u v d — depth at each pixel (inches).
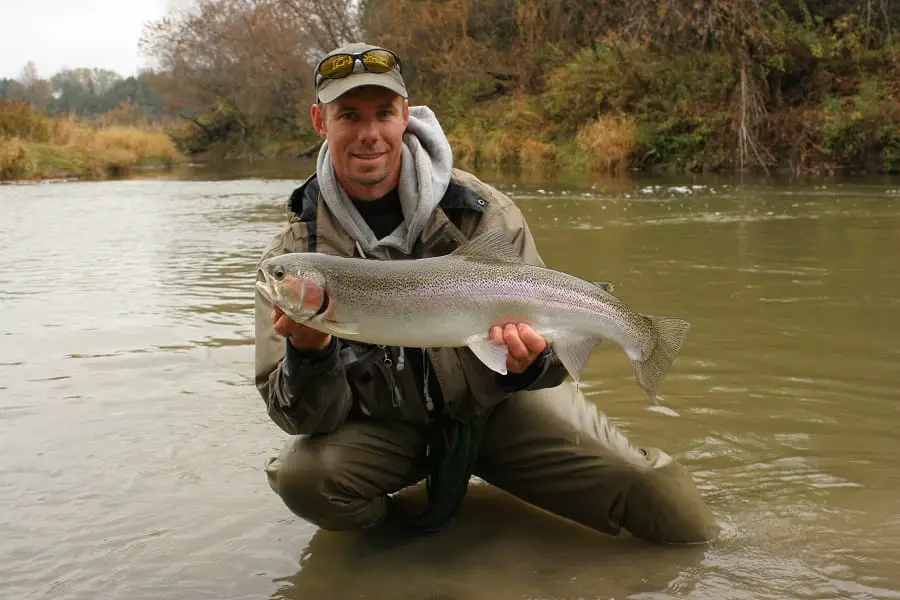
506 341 67.5
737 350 119.3
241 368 116.7
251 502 80.7
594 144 530.3
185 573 69.4
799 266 177.5
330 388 69.6
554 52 695.1
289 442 74.8
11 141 584.7
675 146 515.2
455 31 795.4
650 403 101.7
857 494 79.0
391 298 65.5
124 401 104.7
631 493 72.6
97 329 136.6
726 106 521.0
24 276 186.5
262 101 1007.6
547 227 249.1
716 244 210.5
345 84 70.7
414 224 74.1
